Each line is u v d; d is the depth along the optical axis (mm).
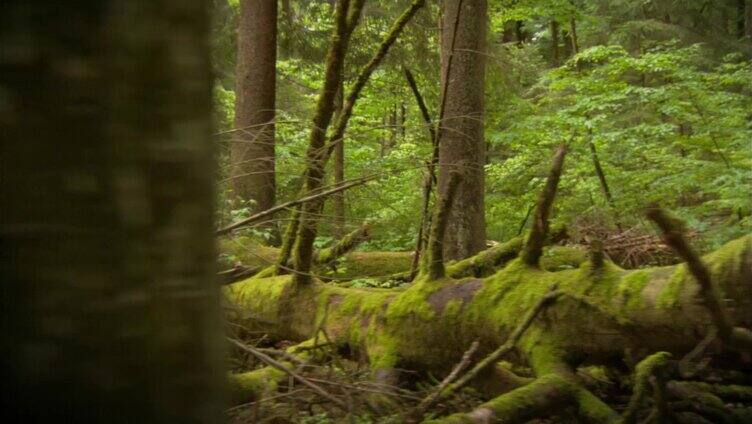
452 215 7758
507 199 10953
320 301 4848
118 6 972
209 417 1094
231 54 11570
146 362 1004
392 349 4176
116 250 975
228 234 4539
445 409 3498
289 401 3488
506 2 12500
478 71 7949
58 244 945
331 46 4883
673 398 3539
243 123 9844
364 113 13414
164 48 1016
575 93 10945
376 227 6250
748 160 7703
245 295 5266
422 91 11633
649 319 3262
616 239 5781
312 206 4836
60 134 943
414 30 10695
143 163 993
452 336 3986
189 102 1051
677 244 2855
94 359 967
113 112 967
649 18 16703
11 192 932
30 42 932
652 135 9156
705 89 8719
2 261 934
